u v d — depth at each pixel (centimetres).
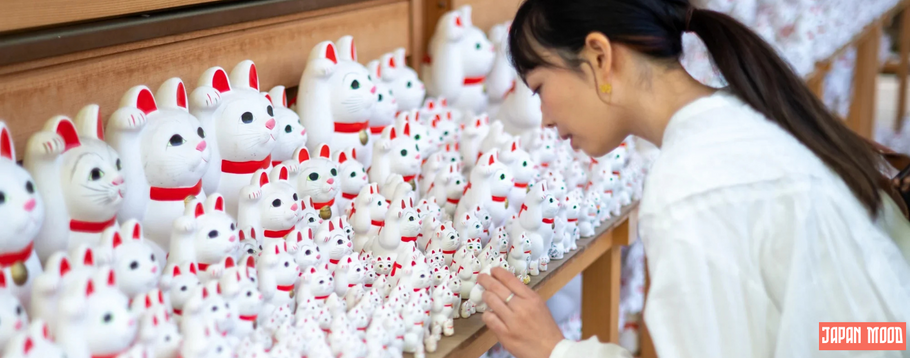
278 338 104
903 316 96
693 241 93
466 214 143
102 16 124
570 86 107
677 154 97
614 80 104
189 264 104
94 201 102
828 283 95
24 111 113
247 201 121
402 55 184
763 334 93
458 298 126
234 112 128
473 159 176
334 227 129
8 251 94
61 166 101
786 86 102
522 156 161
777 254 93
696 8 106
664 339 94
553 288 155
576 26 102
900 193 112
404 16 198
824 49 312
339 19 175
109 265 93
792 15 302
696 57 245
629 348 255
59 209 101
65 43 116
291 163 135
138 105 115
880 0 382
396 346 110
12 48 108
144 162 113
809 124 101
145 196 115
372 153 162
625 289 253
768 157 95
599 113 107
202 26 139
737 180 94
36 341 80
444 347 118
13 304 87
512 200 160
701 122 99
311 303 111
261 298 104
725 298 93
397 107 178
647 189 98
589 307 201
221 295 101
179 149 115
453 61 195
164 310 93
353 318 110
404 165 157
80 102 121
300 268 118
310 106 153
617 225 182
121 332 86
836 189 98
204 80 130
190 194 119
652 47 102
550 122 114
